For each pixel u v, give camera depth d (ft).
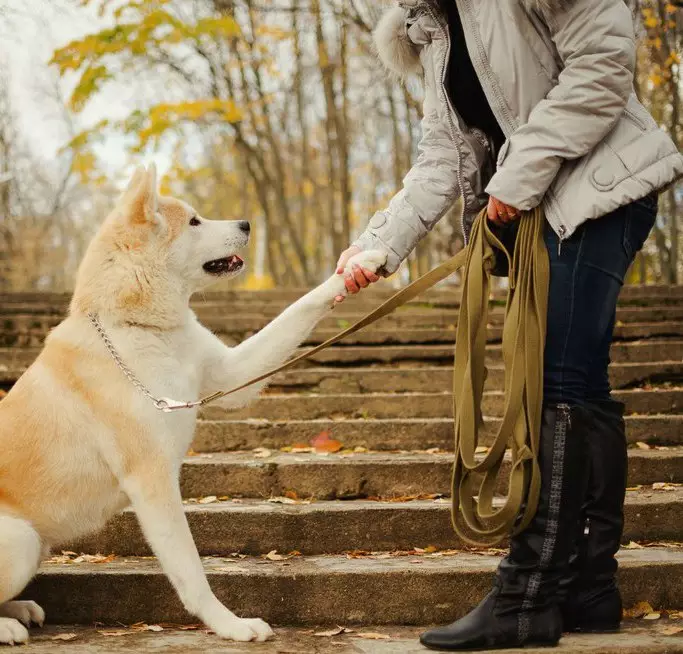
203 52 51.78
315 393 19.54
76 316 9.98
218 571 10.14
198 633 9.51
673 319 25.27
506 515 8.39
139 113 42.11
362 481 13.17
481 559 10.84
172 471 9.52
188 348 10.16
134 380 9.54
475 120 9.44
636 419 15.14
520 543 8.46
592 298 8.59
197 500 12.88
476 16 8.86
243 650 8.66
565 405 8.55
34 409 9.68
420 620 10.01
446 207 9.98
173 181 60.80
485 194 9.67
